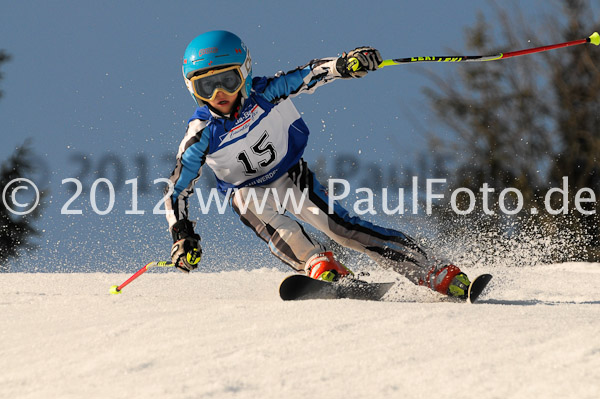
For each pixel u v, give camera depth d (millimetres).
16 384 6555
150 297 11078
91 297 11125
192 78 11492
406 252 12477
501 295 13836
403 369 6641
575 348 7113
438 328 7973
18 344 7902
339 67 12078
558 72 47875
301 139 12891
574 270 23094
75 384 6438
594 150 45594
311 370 6641
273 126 12383
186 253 11484
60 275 16812
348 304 9367
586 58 47281
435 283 12281
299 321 8375
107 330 8273
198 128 11859
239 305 9438
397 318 8445
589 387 6004
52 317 9180
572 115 46781
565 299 13188
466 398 5926
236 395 6020
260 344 7477
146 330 8172
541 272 18641
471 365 6699
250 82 11984
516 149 47156
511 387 6125
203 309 9281
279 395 6020
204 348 7371
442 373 6504
